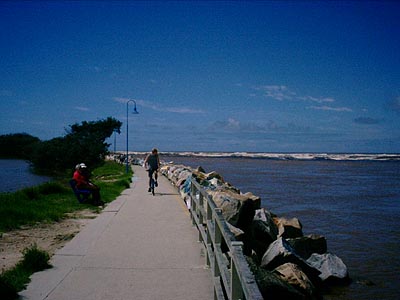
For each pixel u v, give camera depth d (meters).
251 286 3.51
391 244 13.94
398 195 29.33
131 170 40.84
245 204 10.21
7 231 10.20
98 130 58.31
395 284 9.73
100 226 10.52
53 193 17.03
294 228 12.70
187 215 12.25
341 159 131.25
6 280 5.73
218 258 5.57
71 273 6.66
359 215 20.33
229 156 171.12
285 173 56.19
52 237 9.66
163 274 6.66
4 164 76.00
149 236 9.34
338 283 9.73
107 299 5.60
